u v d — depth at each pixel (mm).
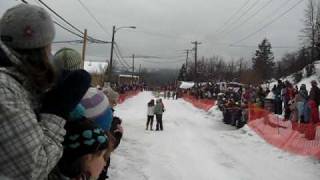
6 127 1827
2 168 1856
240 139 19031
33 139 1869
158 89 106625
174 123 26859
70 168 2398
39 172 1916
